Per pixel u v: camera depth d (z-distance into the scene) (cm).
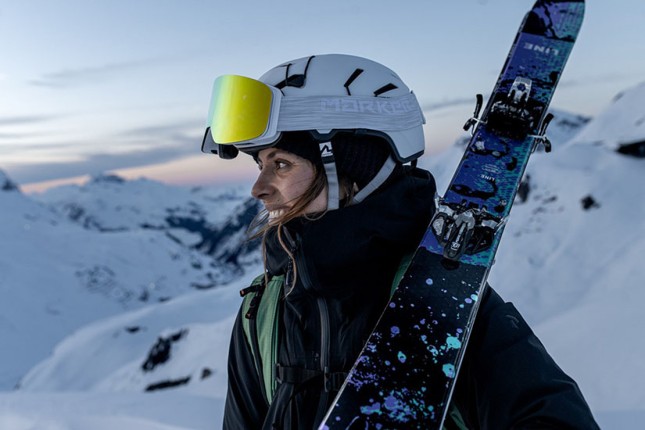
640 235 2902
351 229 94
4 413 714
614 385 1150
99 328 7212
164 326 6862
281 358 105
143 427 611
